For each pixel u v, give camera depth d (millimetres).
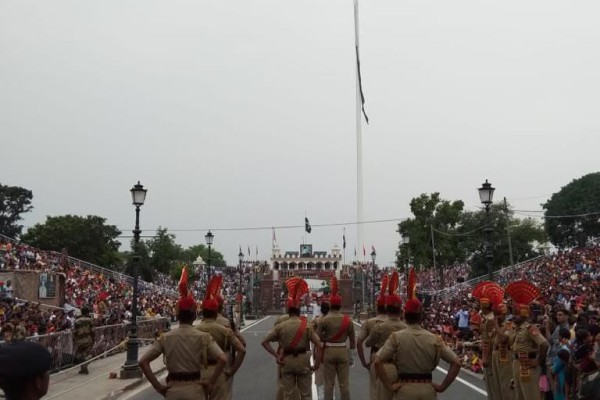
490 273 20141
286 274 110938
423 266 64562
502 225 75188
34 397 3359
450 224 65750
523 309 10703
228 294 74125
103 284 48312
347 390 12328
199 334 7770
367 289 80562
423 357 7148
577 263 46750
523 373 10562
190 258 138875
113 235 91688
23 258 44281
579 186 95000
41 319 22656
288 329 11242
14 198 100188
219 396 9414
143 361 7664
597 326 11328
